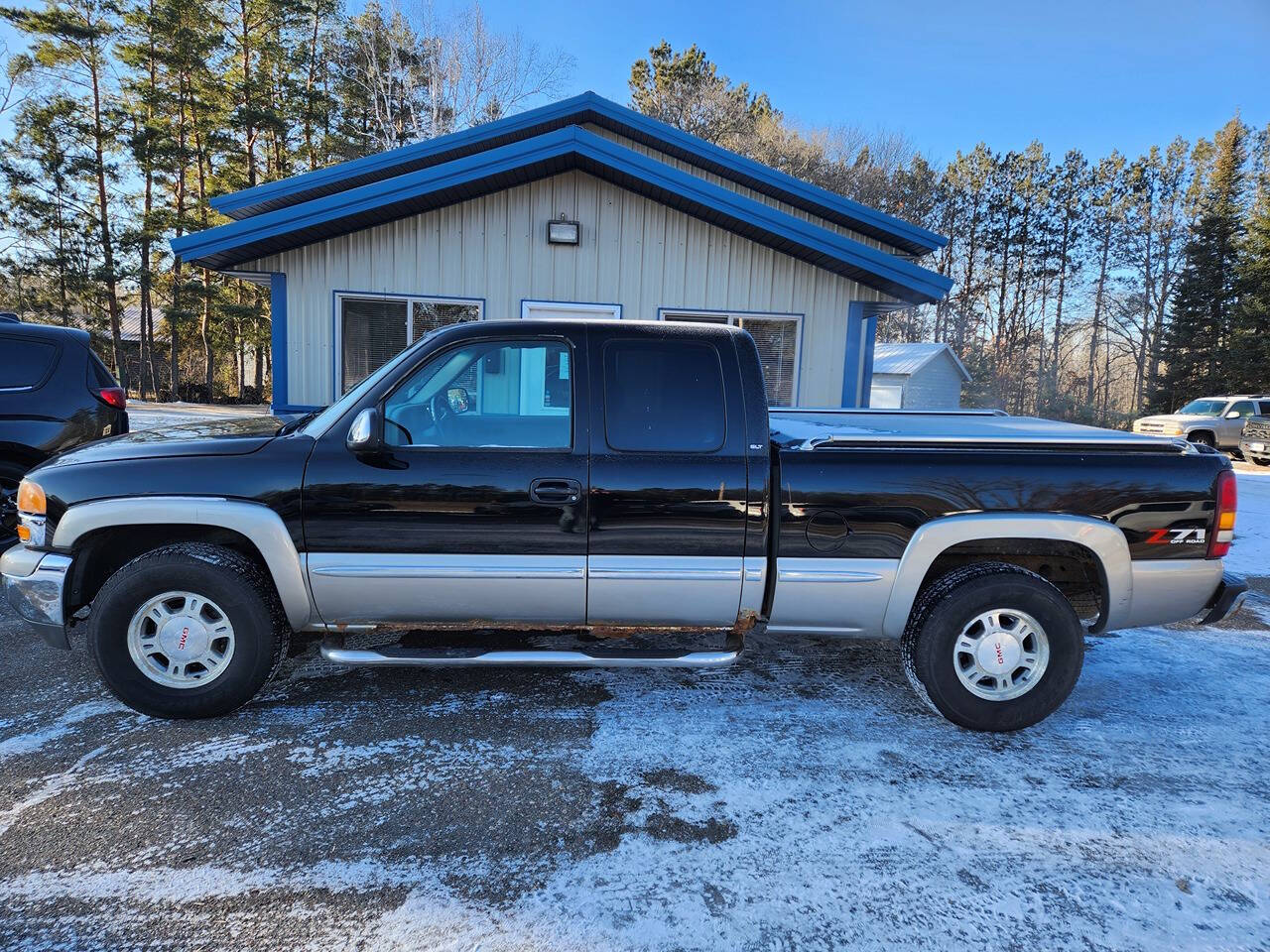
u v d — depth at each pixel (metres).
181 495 3.15
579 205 9.41
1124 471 3.31
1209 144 42.50
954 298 47.31
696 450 3.26
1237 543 7.80
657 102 37.03
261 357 34.38
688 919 2.15
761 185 11.91
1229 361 32.91
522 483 3.19
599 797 2.78
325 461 3.18
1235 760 3.18
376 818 2.62
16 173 27.67
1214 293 34.62
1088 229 46.00
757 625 3.61
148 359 32.25
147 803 2.68
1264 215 32.88
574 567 3.25
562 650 3.46
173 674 3.23
